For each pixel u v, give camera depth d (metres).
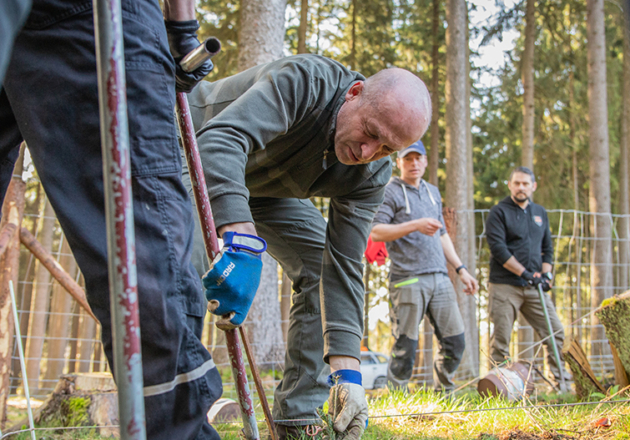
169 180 1.16
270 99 1.79
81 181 1.08
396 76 1.89
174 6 1.41
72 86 1.08
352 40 16.42
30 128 1.08
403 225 4.22
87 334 12.62
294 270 2.60
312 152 2.10
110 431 3.38
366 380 10.07
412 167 4.57
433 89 15.85
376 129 1.87
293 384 2.51
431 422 2.92
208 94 2.21
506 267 5.03
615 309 3.34
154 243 1.10
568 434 2.44
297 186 2.27
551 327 4.99
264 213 2.57
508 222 5.14
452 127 10.68
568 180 18.45
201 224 1.42
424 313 4.37
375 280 18.02
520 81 16.83
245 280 1.32
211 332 8.45
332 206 2.34
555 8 15.84
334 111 2.00
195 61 1.33
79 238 1.06
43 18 1.07
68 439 3.07
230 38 14.01
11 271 3.99
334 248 2.26
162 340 1.08
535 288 4.96
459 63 10.89
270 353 8.23
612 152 17.45
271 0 7.96
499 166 17.16
